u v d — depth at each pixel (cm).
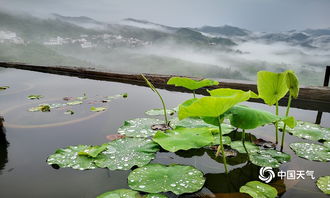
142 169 100
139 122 165
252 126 104
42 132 151
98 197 80
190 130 134
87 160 110
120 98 257
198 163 111
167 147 112
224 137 138
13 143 133
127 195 81
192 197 84
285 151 127
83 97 256
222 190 89
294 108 235
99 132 151
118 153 116
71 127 161
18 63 501
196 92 301
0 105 226
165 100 249
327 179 95
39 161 111
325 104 247
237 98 90
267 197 82
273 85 134
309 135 148
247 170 105
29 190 88
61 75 425
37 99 251
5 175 98
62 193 86
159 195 82
